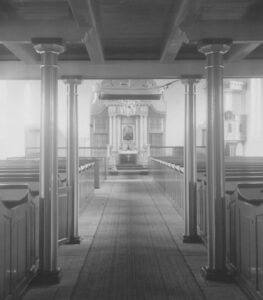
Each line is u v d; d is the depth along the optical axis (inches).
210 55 166.1
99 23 168.9
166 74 232.4
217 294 150.6
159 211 344.5
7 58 230.7
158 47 218.4
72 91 237.0
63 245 227.1
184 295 149.9
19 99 814.5
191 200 234.7
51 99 164.7
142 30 187.8
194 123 237.0
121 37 198.7
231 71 230.5
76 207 233.8
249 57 229.8
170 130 898.1
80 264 190.4
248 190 165.0
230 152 767.7
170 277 170.7
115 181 651.5
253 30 161.6
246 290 148.5
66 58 232.4
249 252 144.2
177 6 149.1
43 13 164.4
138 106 859.4
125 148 859.4
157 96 650.2
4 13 160.4
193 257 202.1
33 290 154.9
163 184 484.1
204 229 224.7
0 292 120.4
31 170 260.8
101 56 205.2
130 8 158.9
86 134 876.6
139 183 614.2
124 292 153.3
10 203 156.7
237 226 161.5
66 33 160.7
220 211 165.5
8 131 797.9
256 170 245.8
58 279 163.5
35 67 230.8
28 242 158.4
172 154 874.8
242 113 788.6
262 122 684.7
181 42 178.7
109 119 860.0
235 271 164.2
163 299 146.2
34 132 817.5
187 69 232.1
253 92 733.9
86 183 378.3
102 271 179.5
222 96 166.6
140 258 200.7
